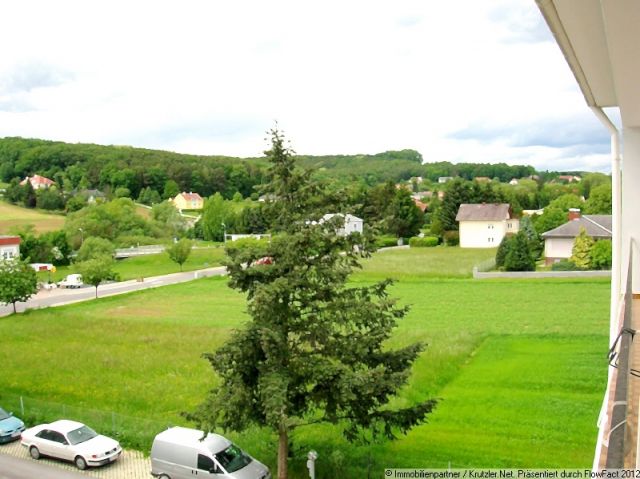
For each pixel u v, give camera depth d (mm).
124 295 60031
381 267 67625
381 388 16125
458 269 65188
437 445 20094
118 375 30391
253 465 18266
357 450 19844
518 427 21406
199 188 185125
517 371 28203
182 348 35625
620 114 9047
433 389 25875
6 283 49750
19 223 127125
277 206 16859
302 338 16875
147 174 180125
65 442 20969
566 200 104062
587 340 33531
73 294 63562
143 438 21984
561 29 6090
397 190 104438
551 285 52562
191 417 15898
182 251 82188
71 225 104562
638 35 4863
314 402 17062
